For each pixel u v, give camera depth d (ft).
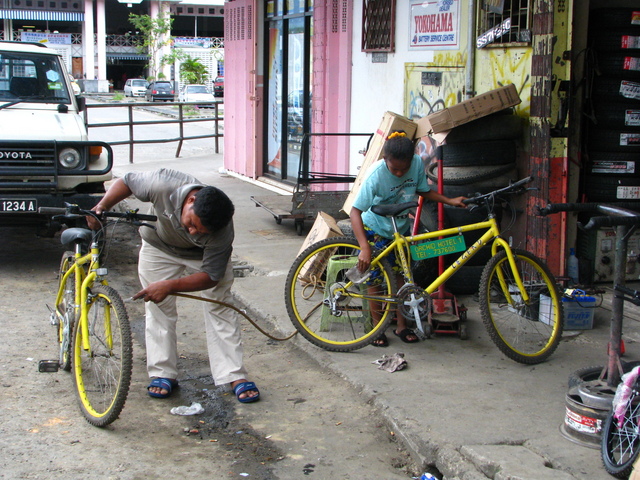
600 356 16.16
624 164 19.81
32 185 22.56
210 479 11.55
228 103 44.11
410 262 16.14
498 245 16.12
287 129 38.17
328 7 30.50
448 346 16.79
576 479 10.77
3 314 19.36
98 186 24.29
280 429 13.28
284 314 18.92
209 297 14.30
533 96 18.66
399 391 14.24
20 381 15.05
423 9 24.02
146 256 14.20
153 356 14.55
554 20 17.94
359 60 28.96
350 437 12.99
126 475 11.57
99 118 96.78
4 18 175.11
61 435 12.80
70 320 14.84
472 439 12.15
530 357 15.61
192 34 219.41
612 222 11.31
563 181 18.60
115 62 199.62
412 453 12.30
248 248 26.03
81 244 14.14
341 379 15.30
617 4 19.81
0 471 11.51
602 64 19.27
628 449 10.96
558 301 16.11
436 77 23.43
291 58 36.96
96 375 13.53
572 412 12.01
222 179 42.60
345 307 16.67
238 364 14.48
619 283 12.00
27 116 24.06
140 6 199.41
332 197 28.14
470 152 19.15
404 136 15.88
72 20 179.42
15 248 26.78
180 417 13.66
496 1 20.06
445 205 19.24
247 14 40.22
